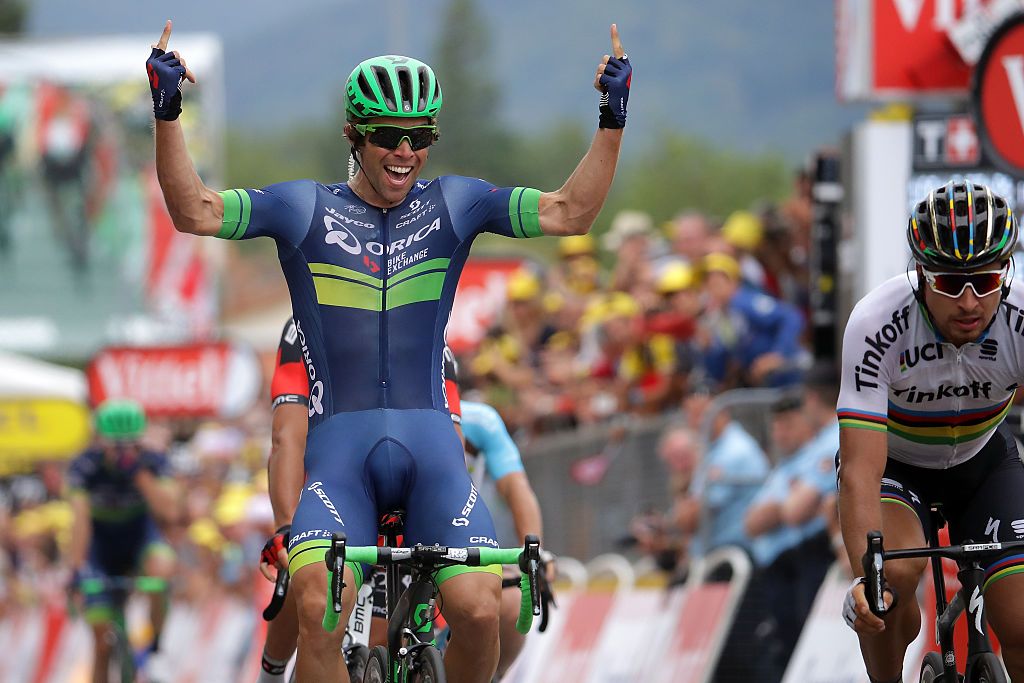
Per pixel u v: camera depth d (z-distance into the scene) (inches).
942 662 450.6
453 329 1632.6
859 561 438.6
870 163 762.8
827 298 840.9
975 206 422.3
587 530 1023.6
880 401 451.2
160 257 3075.8
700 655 821.2
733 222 1111.0
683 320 1029.2
